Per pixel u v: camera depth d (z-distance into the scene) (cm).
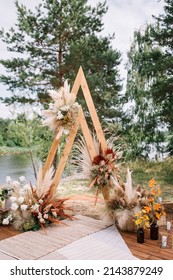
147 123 870
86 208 382
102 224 318
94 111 341
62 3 868
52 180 327
